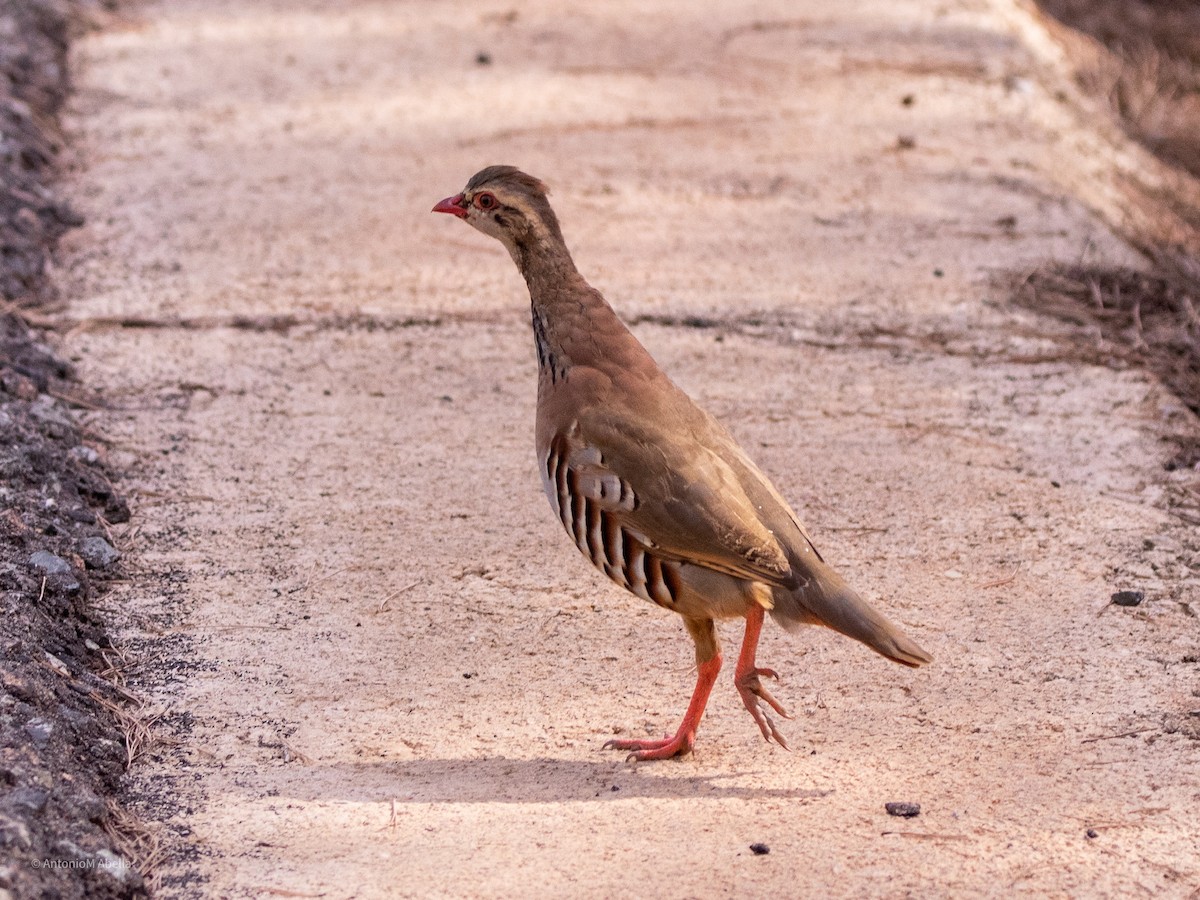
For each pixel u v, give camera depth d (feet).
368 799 24.07
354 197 50.96
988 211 51.29
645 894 21.24
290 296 44.04
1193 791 23.89
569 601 30.73
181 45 66.18
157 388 38.75
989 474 35.65
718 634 29.66
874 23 70.74
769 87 61.93
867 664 28.40
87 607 29.37
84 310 42.52
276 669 28.02
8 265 43.45
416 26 69.51
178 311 42.86
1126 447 37.01
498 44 66.85
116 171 52.54
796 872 21.72
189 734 25.89
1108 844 22.44
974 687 27.37
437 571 31.63
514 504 34.30
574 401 25.84
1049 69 69.36
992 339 42.75
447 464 35.88
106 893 20.59
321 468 35.53
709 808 23.72
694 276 45.88
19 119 53.98
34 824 20.86
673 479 24.70
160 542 32.22
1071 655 28.35
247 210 49.70
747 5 73.26
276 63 63.98
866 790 24.17
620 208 50.42
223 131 56.44
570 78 62.44
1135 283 46.83
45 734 23.38
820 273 46.42
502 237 27.07
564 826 23.21
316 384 39.47
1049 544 32.58
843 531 33.14
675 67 64.18
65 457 33.96
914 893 21.17
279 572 31.32
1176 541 32.65
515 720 26.73
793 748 25.70
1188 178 62.64
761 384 39.93
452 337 42.22
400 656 28.66
